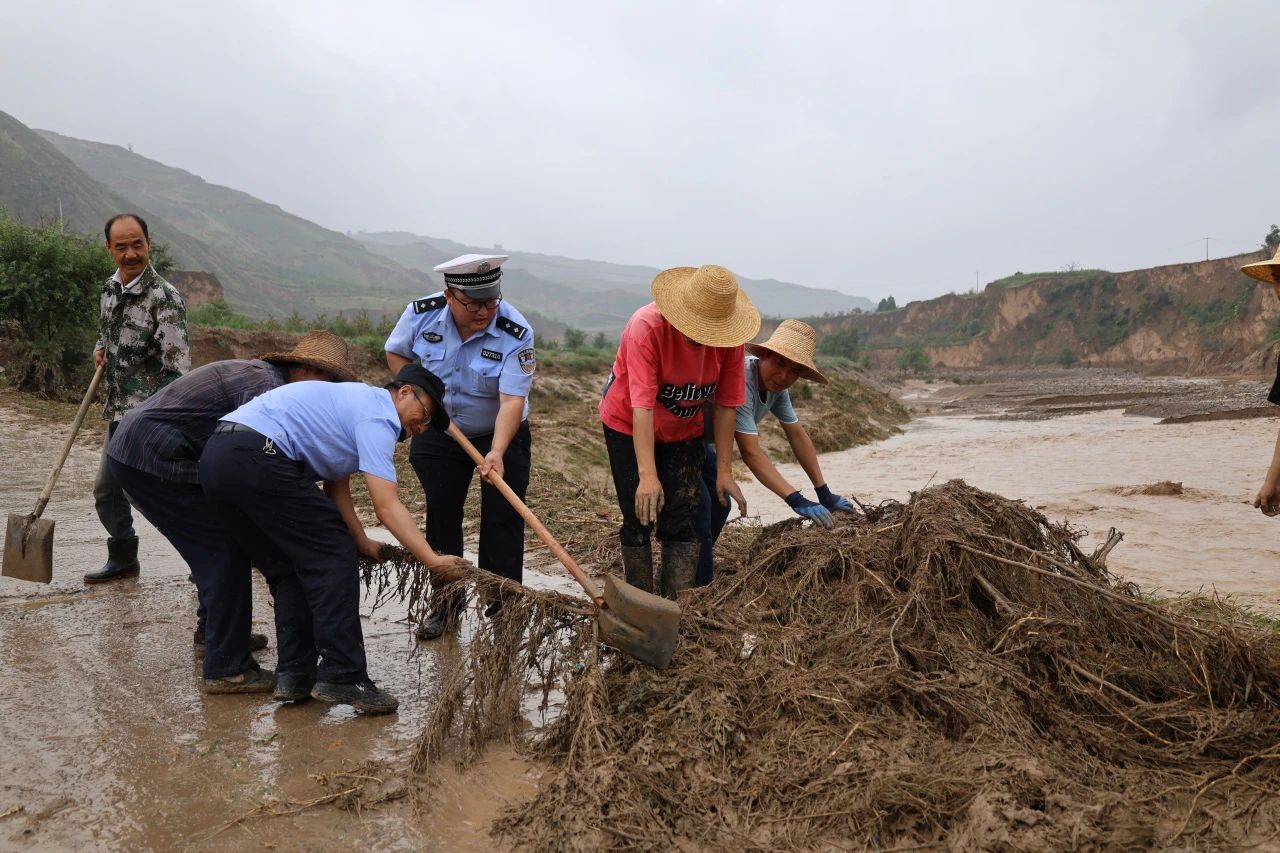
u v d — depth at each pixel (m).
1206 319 80.94
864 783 2.69
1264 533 7.14
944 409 35.50
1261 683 3.20
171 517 3.74
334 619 3.53
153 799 2.88
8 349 14.73
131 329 4.83
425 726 3.40
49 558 4.24
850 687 3.12
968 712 2.98
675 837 2.61
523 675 3.50
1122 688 3.23
